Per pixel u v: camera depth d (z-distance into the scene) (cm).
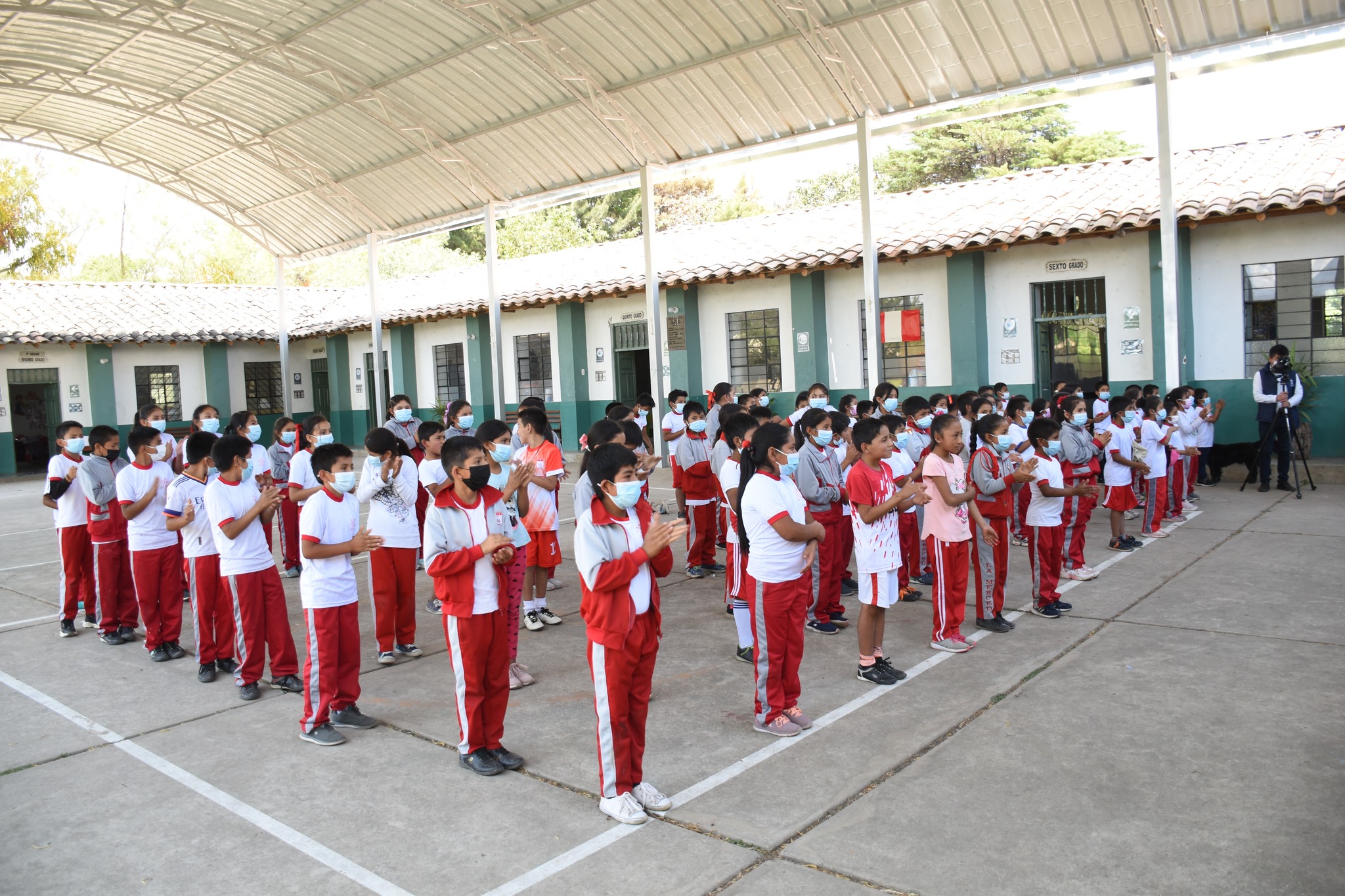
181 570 696
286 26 1366
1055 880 342
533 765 470
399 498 658
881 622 570
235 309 2605
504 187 1700
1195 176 1338
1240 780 408
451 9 1255
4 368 2186
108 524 722
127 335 2259
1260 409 1130
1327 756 427
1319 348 1214
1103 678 543
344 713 532
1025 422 791
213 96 1664
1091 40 1063
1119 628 636
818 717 512
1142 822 378
